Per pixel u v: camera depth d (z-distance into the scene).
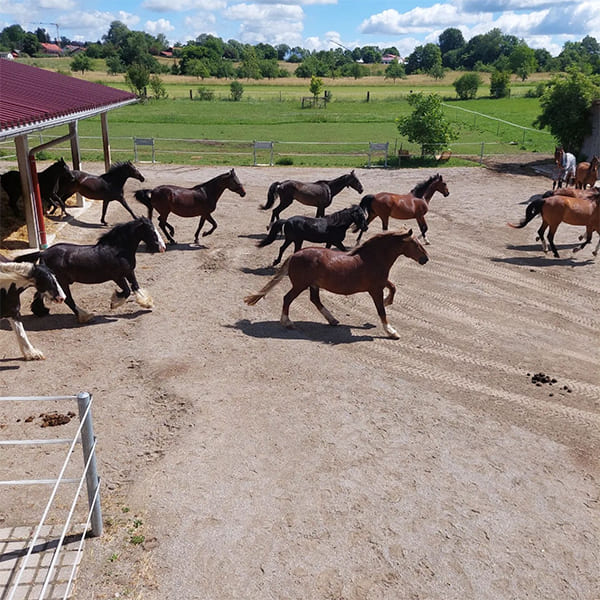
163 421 7.44
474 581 5.12
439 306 11.91
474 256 15.38
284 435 7.19
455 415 7.82
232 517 5.77
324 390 8.31
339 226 12.16
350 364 9.16
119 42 161.62
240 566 5.18
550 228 15.16
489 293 12.71
